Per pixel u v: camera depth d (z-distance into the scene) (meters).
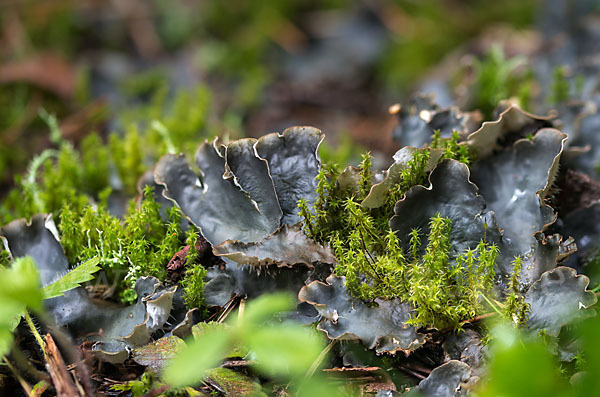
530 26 0.89
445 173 0.41
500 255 0.41
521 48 0.68
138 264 0.42
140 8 0.88
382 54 0.88
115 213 0.46
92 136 0.50
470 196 0.41
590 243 0.43
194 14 0.90
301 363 0.36
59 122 0.60
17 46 0.76
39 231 0.43
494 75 0.51
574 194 0.44
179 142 0.51
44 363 0.41
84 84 0.67
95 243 0.43
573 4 0.68
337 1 0.94
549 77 0.55
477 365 0.40
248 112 0.71
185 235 0.43
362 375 0.40
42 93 0.68
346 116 0.75
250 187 0.42
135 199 0.46
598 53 0.58
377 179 0.42
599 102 0.49
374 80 0.85
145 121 0.57
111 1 0.87
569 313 0.40
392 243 0.41
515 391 0.36
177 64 0.82
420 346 0.40
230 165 0.41
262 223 0.42
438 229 0.41
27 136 0.58
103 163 0.48
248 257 0.41
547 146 0.42
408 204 0.41
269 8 0.92
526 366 0.36
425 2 0.93
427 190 0.41
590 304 0.40
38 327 0.41
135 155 0.48
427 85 0.70
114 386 0.40
